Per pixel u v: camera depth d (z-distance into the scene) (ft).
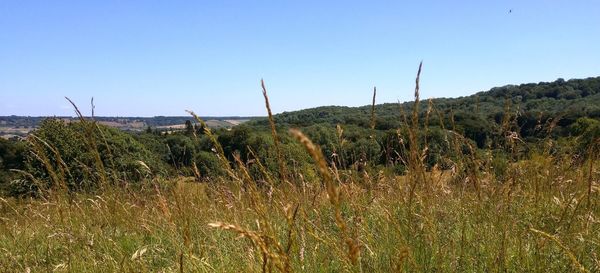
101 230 13.98
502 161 12.14
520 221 10.86
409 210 9.71
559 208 11.12
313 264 10.02
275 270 6.59
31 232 15.76
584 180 12.11
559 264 9.52
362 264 9.51
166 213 13.34
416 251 10.07
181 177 15.40
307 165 13.60
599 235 10.57
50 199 14.07
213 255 12.27
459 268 9.96
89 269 12.25
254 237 5.25
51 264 12.81
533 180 11.87
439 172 11.91
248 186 7.23
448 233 11.03
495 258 9.72
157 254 13.56
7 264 13.20
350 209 12.49
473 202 11.97
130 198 15.20
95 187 14.53
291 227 6.33
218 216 14.43
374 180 13.00
